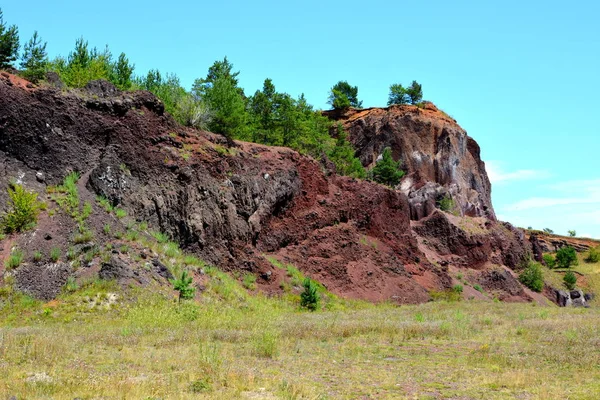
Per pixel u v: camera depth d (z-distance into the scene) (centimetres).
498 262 6456
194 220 2992
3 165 2503
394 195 4938
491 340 1759
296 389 999
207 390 985
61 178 2659
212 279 2694
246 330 1889
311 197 4044
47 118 2733
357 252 4031
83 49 4106
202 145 3388
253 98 5144
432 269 4891
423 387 1085
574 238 11300
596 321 2380
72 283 2161
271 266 3275
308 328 1886
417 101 11094
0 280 2081
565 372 1249
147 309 2089
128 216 2719
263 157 3859
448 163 8600
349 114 10144
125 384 974
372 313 2816
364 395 1011
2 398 884
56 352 1286
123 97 3112
